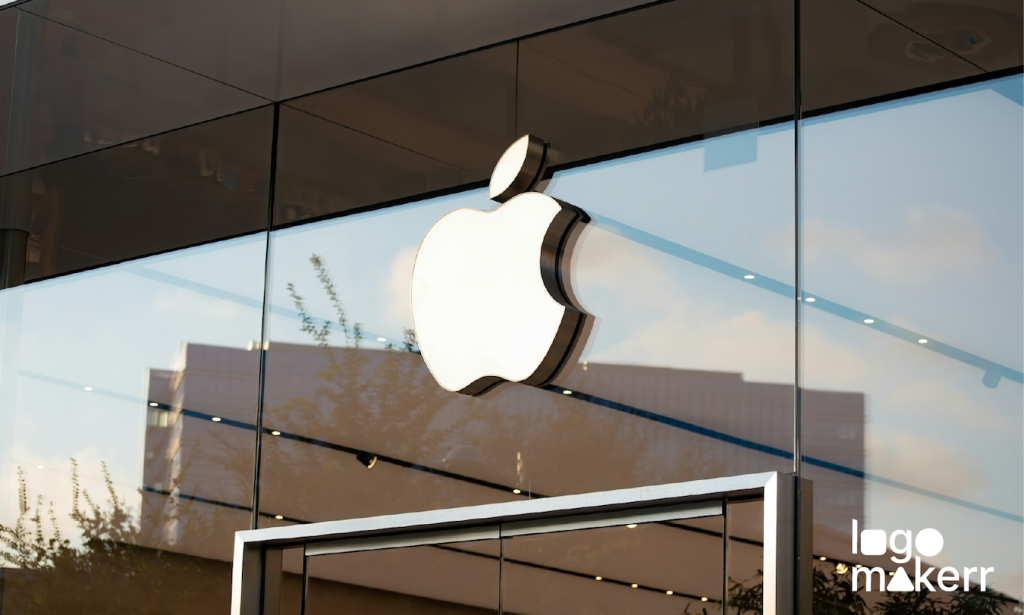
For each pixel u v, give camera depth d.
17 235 10.65
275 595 8.76
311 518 8.61
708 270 6.92
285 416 8.95
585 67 7.78
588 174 7.56
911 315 6.21
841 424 6.30
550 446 7.37
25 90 9.56
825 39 6.78
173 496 9.46
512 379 7.54
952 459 5.96
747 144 6.94
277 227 9.34
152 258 10.03
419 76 8.69
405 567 8.03
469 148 8.27
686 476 6.75
